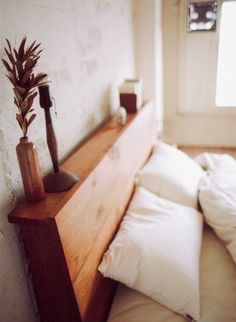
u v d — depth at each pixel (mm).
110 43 1881
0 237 888
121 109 1709
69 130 1354
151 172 1682
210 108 2951
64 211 881
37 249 934
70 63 1323
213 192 1530
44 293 1020
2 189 887
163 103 3076
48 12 1117
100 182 1182
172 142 3057
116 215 1368
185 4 2631
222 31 2662
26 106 817
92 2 1543
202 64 2811
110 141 1413
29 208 887
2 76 865
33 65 790
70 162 1196
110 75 1906
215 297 1125
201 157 2135
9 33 897
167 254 1128
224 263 1286
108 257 1133
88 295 1028
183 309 1060
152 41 2570
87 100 1542
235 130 2986
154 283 1084
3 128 881
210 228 1529
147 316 1072
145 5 2465
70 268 910
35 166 886
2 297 914
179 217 1355
